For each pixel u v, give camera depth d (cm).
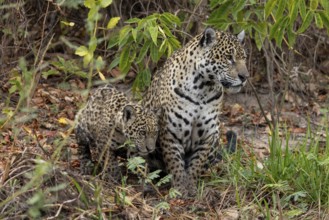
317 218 1105
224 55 1173
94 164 1273
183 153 1219
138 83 1383
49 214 982
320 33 1772
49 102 1549
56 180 1008
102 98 1240
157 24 1259
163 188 1224
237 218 1089
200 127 1211
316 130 1527
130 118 1185
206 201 1136
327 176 1151
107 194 1093
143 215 1058
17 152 1096
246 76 1170
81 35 1748
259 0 1437
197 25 1627
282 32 1262
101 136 1213
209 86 1190
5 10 1492
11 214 966
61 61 1481
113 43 1313
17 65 1533
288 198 1125
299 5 1223
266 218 1071
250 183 1174
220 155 1291
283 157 1241
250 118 1568
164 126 1204
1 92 1512
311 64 1769
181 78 1188
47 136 1356
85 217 989
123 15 1703
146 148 1186
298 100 1703
